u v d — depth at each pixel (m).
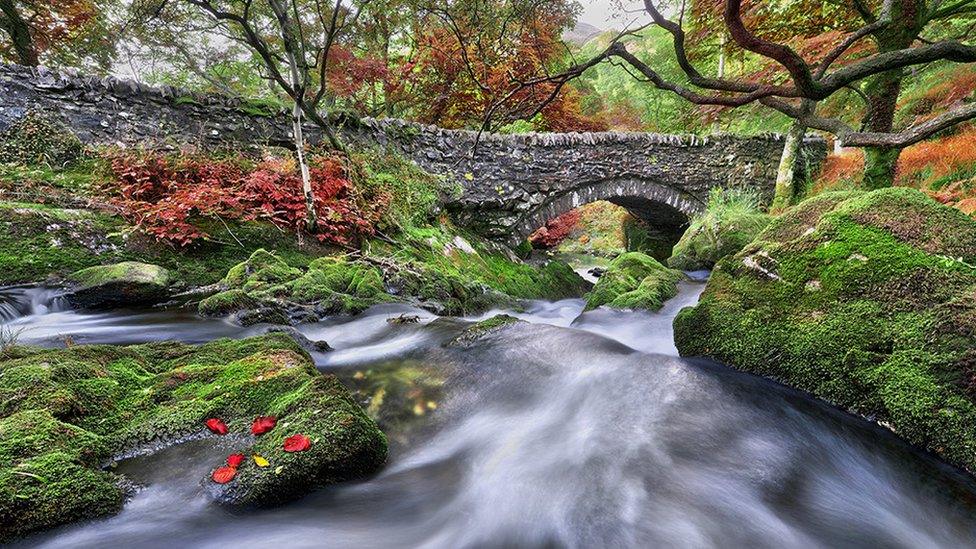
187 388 2.46
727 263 3.18
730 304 3.01
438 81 12.80
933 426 1.96
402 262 6.90
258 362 2.72
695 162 12.38
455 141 9.95
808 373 2.49
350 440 2.06
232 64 10.79
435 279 6.64
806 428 2.33
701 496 1.94
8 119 6.28
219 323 4.41
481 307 7.09
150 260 5.51
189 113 7.49
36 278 4.70
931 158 7.12
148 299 5.01
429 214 9.07
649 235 16.56
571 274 12.40
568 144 11.02
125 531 1.61
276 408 2.22
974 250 2.26
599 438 2.35
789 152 11.30
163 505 1.73
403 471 2.19
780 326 2.70
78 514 1.59
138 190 6.11
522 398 2.86
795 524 1.84
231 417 2.20
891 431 2.12
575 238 23.52
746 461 2.16
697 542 1.69
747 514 1.85
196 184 6.44
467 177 10.03
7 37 11.27
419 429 2.62
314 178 7.36
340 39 10.45
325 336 4.39
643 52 16.19
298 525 1.77
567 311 7.79
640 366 2.98
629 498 1.92
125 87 7.04
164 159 6.59
